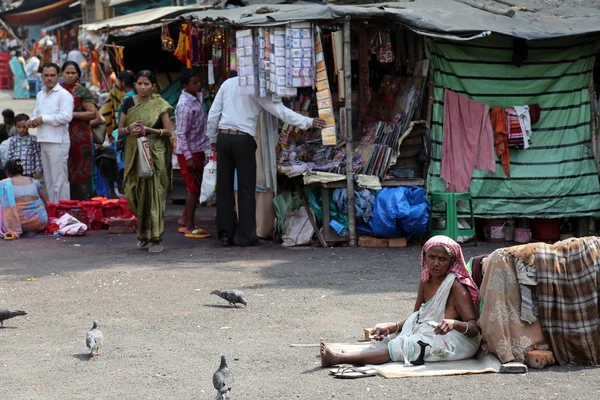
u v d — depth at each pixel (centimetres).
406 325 805
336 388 717
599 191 1517
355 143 1537
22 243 1520
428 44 1485
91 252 1420
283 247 1448
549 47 1505
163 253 1401
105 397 704
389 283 1152
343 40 1446
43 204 1622
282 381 739
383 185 1461
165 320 967
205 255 1380
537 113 1505
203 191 1520
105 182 1862
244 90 1400
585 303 769
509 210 1509
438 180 1497
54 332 923
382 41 1533
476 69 1501
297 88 1566
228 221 1456
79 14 4881
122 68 2238
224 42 1656
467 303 777
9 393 717
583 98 1516
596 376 742
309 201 1480
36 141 1748
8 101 4606
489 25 1448
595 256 771
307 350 838
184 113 1508
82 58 4006
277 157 1517
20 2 5225
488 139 1500
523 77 1509
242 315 987
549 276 768
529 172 1507
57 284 1172
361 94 1552
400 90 1543
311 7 1463
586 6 1647
